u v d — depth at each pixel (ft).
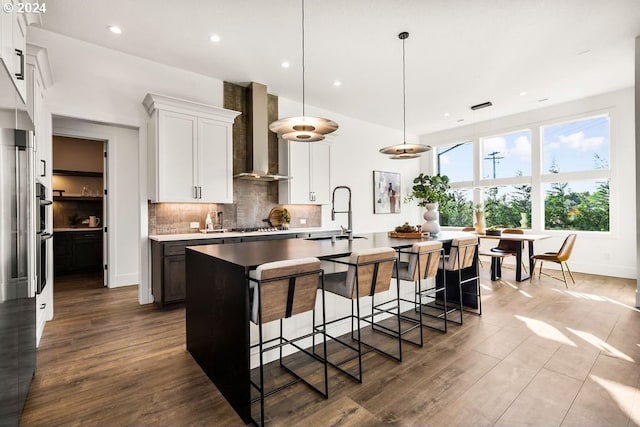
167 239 11.81
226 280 6.31
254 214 16.39
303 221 18.54
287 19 10.31
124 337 9.34
